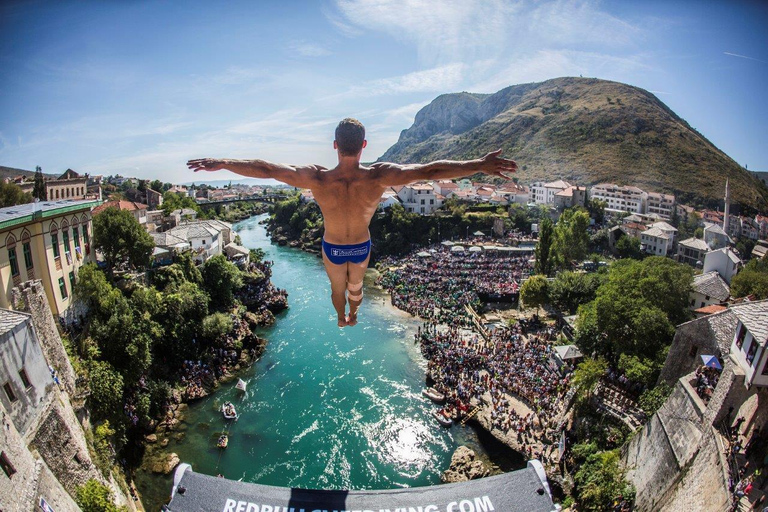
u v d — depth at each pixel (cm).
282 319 7081
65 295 4306
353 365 5500
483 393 4700
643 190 13338
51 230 4159
